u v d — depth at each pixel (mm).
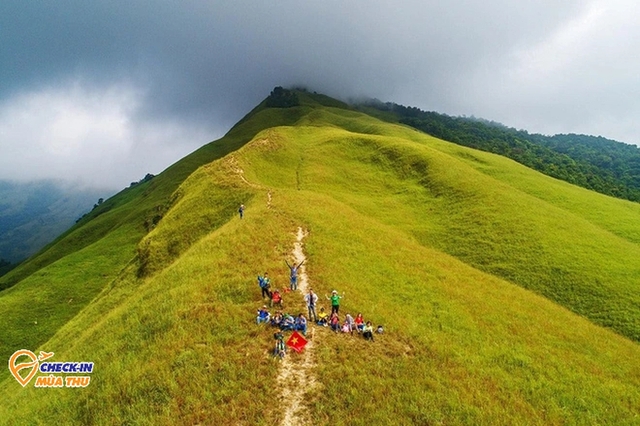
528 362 28641
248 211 53656
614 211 82750
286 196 61312
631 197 152875
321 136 113562
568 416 23766
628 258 54844
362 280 37344
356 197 77938
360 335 27516
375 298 34312
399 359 25469
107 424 20391
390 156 95812
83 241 120250
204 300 30016
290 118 179875
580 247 57125
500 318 35719
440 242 62281
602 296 46406
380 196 81000
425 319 32281
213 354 23906
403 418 20484
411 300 35594
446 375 24594
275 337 24375
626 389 28000
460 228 65312
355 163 95438
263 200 58219
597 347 34344
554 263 53094
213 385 21750
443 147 119438
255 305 29109
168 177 136125
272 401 20844
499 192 75875
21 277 113062
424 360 26000
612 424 23844
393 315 31547
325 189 78312
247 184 67188
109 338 29438
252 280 32500
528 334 33781
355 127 148375
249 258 37438
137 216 111438
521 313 38156
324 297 31875
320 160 93312
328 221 52156
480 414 21562
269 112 185750
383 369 24031
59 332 51000
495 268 54125
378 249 46938
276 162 89250
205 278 33531
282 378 22328
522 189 90875
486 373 26109
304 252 41188
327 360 23750
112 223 123375
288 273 35375
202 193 67688
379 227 57938
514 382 25922
